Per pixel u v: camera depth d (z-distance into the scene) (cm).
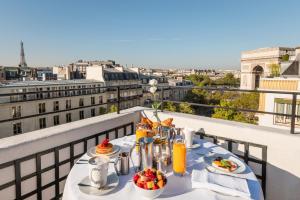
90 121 267
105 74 4831
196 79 9681
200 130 278
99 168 120
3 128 3111
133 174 141
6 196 185
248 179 133
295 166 209
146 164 144
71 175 137
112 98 4694
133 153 173
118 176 138
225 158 164
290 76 1217
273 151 222
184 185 128
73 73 5775
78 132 241
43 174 214
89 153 168
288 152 212
